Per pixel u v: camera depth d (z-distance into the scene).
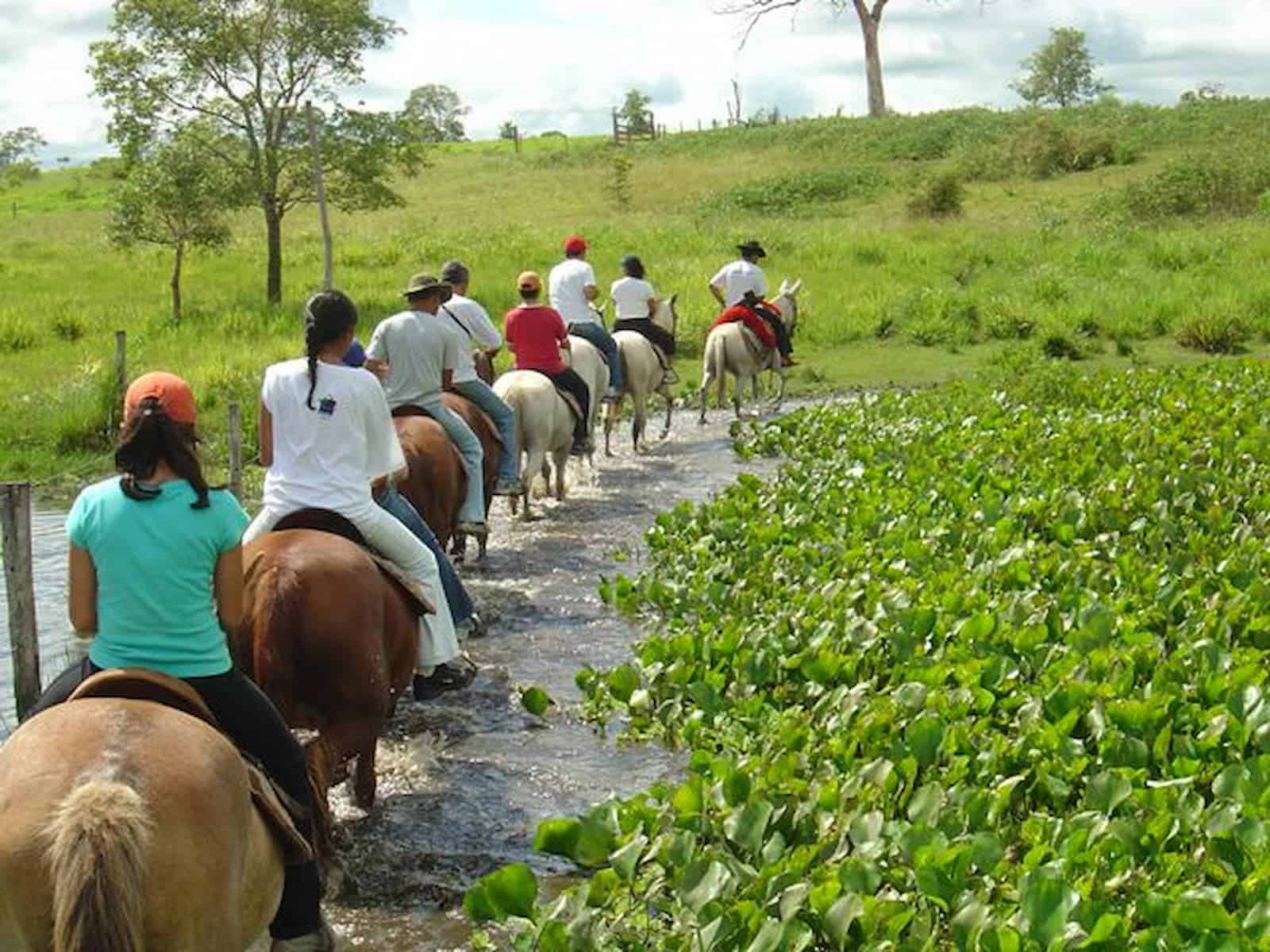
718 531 13.23
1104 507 12.35
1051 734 7.45
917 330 26.75
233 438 13.38
